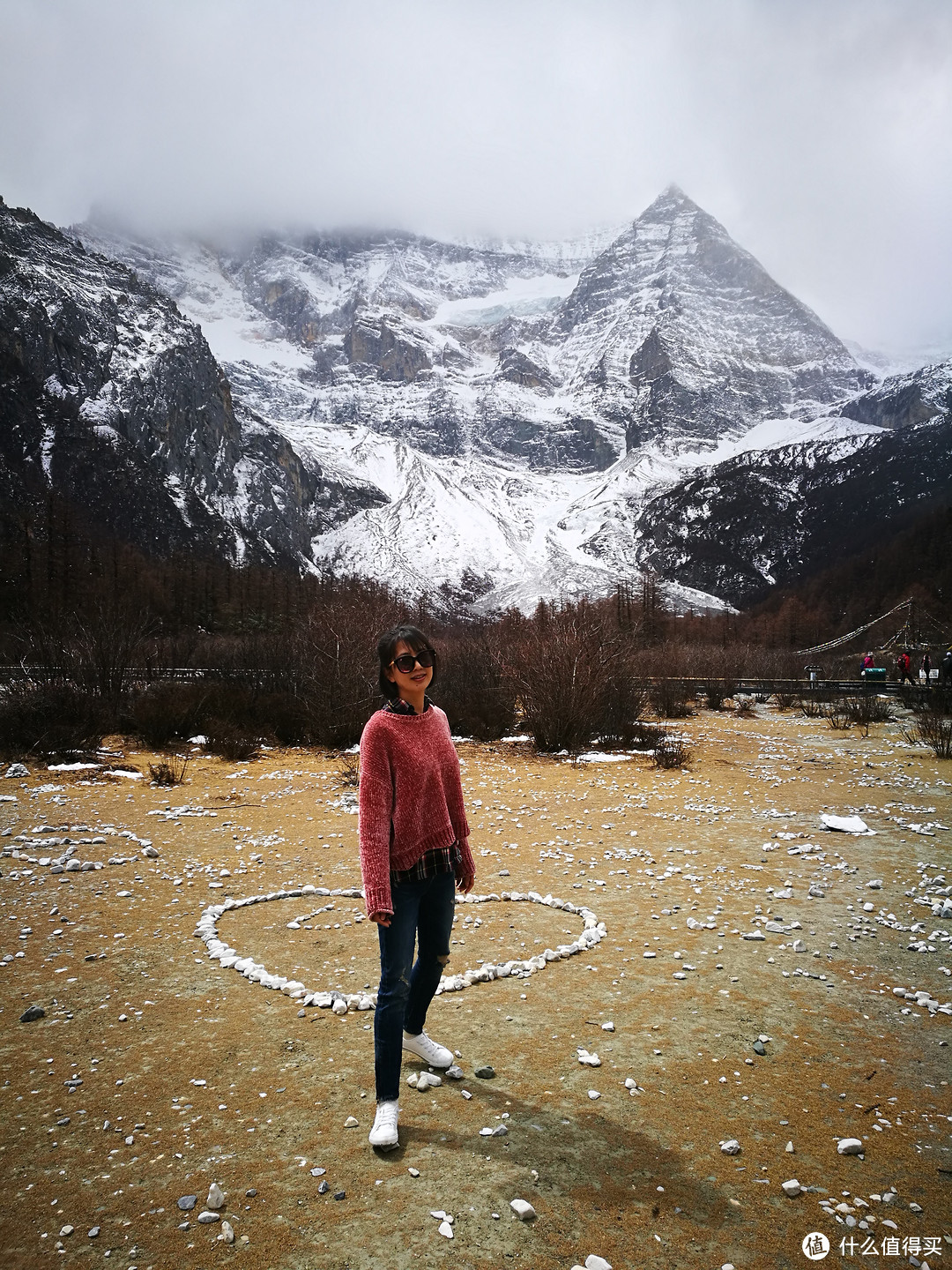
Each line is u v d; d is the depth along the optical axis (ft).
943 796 34.96
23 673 47.21
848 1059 11.87
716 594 558.15
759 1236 8.09
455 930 17.85
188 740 49.93
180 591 237.25
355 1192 8.77
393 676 10.57
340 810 31.17
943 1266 7.64
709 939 17.19
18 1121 10.12
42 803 31.27
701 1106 10.56
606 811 31.60
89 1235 8.06
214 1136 9.82
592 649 50.96
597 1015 13.39
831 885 21.39
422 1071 11.57
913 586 280.92
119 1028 12.80
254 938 17.07
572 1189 8.84
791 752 49.93
